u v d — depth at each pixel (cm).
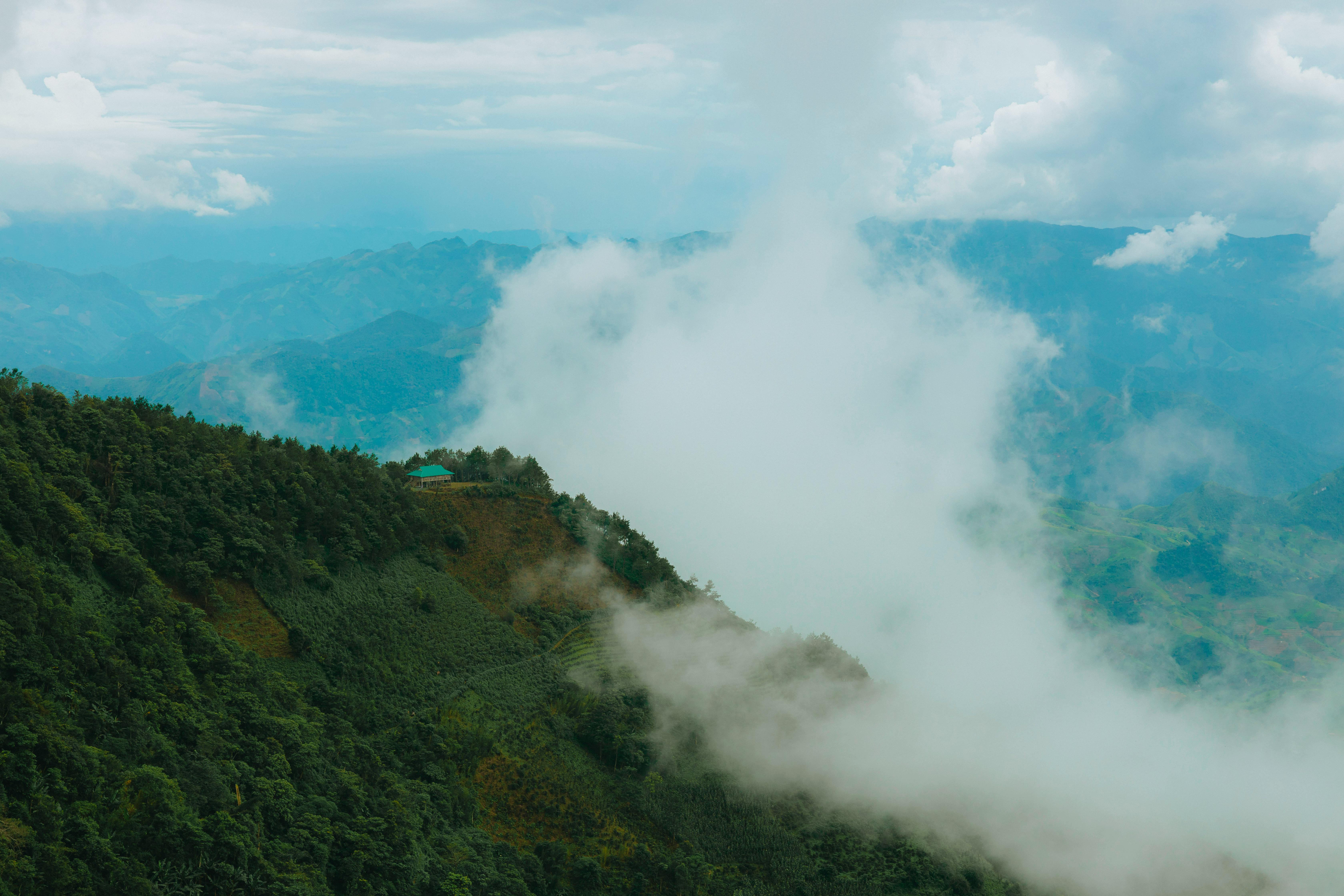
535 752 16250
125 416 15900
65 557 12000
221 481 16275
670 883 14488
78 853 8362
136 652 11319
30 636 9769
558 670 18662
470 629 18588
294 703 13362
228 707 12025
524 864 13488
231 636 14312
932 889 16138
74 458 13925
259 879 9600
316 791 11706
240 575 15250
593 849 14725
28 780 8419
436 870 12081
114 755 9538
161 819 9200
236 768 10769
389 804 12319
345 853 11062
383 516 19538
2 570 10431
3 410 13538
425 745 14688
